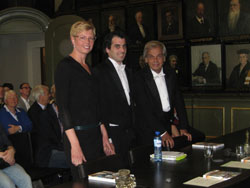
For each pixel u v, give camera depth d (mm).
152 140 4184
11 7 10320
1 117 5562
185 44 8430
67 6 9820
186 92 8508
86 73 3266
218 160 3098
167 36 8609
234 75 7949
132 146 4012
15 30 10156
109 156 2959
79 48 3246
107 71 3877
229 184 1988
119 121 3863
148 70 4395
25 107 7461
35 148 5000
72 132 3092
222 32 8016
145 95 4277
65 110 3113
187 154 3389
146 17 8805
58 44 8172
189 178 2553
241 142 4039
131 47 8992
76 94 3201
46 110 5133
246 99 7812
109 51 3922
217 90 8148
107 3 9281
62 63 3193
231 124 8000
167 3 8539
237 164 2932
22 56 11328
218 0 7996
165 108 4383
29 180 4266
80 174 2697
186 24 8391
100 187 2385
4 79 11250
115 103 3854
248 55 7777
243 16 7766
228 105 8023
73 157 3068
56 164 5000
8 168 4312
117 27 9180
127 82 4004
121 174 2309
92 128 3266
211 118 8234
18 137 4809
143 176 2629
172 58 8594
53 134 5055
